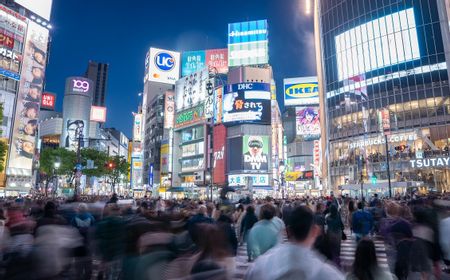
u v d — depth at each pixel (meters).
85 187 109.19
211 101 79.88
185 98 88.06
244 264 12.12
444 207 9.59
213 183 73.56
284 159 93.38
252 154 70.94
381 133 57.00
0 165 50.22
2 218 8.09
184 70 115.38
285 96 113.12
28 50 80.50
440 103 53.09
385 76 58.62
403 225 7.50
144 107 122.31
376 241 16.70
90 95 169.38
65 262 4.71
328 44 67.81
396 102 56.81
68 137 159.75
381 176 54.75
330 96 66.00
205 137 78.94
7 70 75.19
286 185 96.88
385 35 59.66
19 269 3.54
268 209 7.12
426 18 56.16
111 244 6.82
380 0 60.91
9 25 76.56
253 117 72.00
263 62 89.44
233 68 90.69
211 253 3.67
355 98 61.56
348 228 22.91
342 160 61.78
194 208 12.12
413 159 52.16
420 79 55.25
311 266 2.71
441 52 54.28
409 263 6.87
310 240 2.99
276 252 2.86
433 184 49.84
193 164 82.50
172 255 4.00
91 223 8.81
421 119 54.03
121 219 7.11
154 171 97.69
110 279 6.89
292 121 131.50
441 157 49.91
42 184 97.88
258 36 91.38
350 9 64.81
